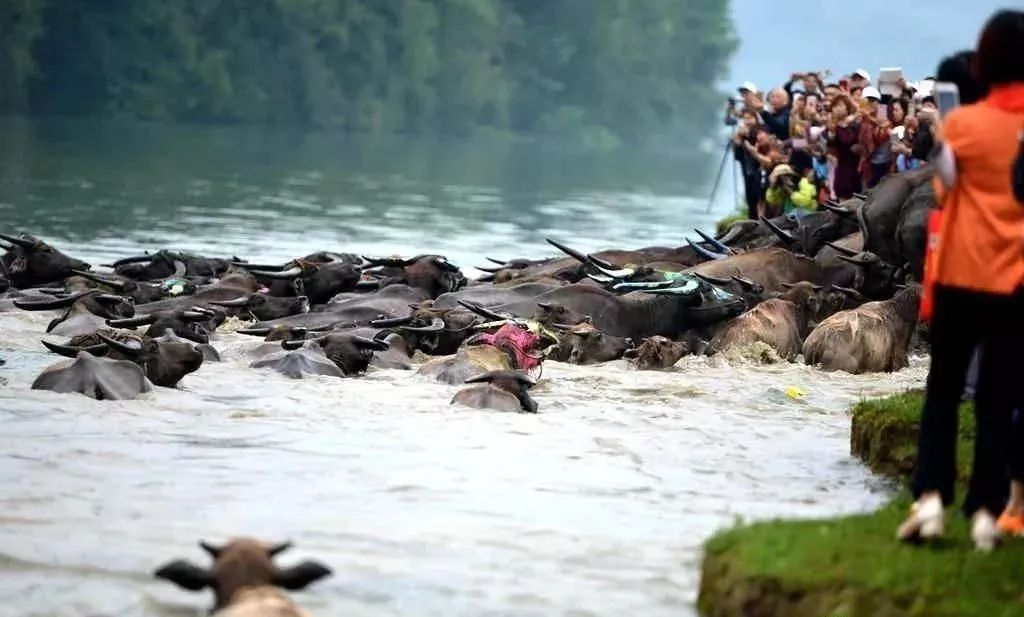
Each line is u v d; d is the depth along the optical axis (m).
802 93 93.88
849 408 50.97
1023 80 27.86
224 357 55.97
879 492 38.16
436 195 187.25
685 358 61.84
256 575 24.62
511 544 32.28
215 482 36.56
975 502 28.98
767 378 57.38
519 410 47.62
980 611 25.17
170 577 24.75
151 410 44.69
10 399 44.84
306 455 39.91
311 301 71.75
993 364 28.30
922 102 81.38
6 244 104.25
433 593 28.94
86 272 71.62
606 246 127.31
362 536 32.44
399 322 59.47
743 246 81.44
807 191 88.12
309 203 160.38
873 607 25.83
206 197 160.25
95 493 34.94
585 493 37.09
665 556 31.80
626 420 46.88
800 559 27.44
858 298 67.25
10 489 34.84
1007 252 27.31
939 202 28.45
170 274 78.00
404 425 44.41
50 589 28.22
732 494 37.53
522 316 64.06
